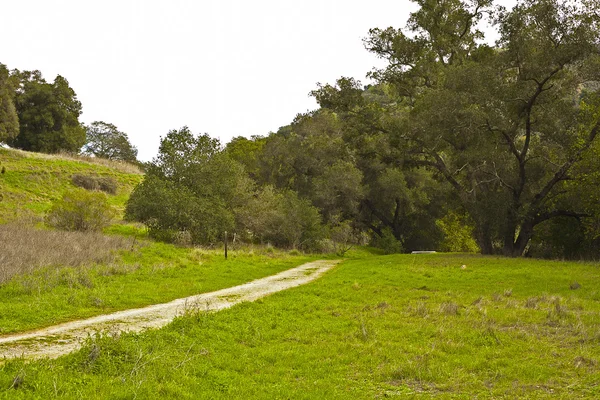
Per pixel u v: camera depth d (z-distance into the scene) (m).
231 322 13.34
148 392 7.51
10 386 7.26
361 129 39.62
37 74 70.31
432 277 23.55
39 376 7.70
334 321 13.95
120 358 9.11
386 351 10.77
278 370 9.64
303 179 60.72
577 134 31.50
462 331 12.23
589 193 29.09
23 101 67.25
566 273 23.12
